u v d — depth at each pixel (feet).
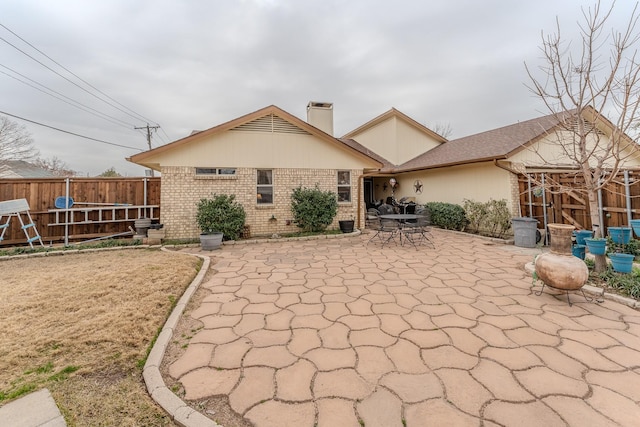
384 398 6.66
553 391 6.83
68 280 15.24
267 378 7.48
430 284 15.16
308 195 32.12
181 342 9.43
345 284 15.35
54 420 5.97
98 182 29.53
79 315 10.99
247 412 6.28
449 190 37.93
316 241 29.17
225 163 30.76
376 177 56.24
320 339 9.51
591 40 15.20
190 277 16.07
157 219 30.42
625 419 5.94
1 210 23.80
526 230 24.58
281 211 32.86
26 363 7.95
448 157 39.24
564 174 24.38
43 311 11.37
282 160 32.94
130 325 10.16
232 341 9.46
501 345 8.95
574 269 11.90
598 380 7.23
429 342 9.19
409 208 42.68
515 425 5.82
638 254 17.48
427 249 24.57
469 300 12.80
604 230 21.85
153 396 6.72
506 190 29.68
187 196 29.53
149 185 31.32
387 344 9.11
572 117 16.80
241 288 14.89
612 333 9.67
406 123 51.08
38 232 27.12
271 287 15.01
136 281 14.98
